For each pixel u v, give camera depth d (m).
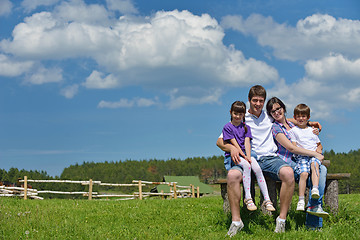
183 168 157.62
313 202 5.90
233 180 5.57
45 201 11.93
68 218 7.46
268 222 6.18
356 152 130.25
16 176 95.94
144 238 5.64
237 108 5.87
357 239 5.20
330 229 5.71
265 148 6.17
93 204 10.72
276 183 7.03
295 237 5.39
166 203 10.68
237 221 5.61
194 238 5.62
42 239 5.44
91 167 172.75
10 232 5.80
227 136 5.99
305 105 6.31
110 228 6.54
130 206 9.93
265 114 6.39
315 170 5.84
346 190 87.94
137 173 160.00
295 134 6.24
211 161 158.75
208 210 8.66
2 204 9.66
